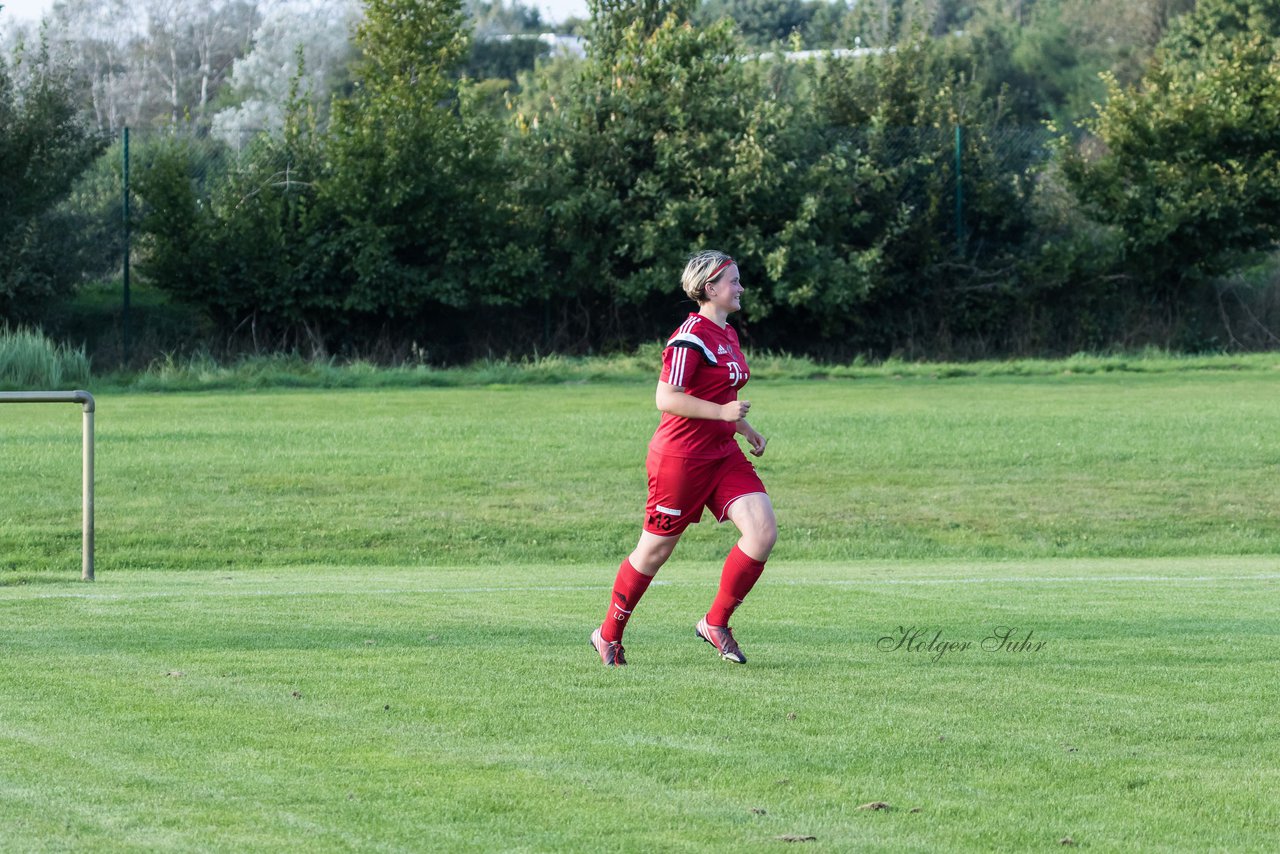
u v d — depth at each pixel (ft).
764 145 289.94
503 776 36.96
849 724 42.29
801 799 35.29
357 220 277.23
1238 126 301.63
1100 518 119.03
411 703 44.65
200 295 275.59
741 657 51.47
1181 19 443.32
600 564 101.71
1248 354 291.79
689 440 50.70
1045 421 174.91
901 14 493.77
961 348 302.45
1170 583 77.51
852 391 227.61
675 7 323.16
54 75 279.08
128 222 274.98
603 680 48.21
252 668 49.85
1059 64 533.14
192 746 39.50
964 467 139.74
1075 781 36.88
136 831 32.45
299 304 279.08
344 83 487.20
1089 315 303.68
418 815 33.76
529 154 298.15
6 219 266.36
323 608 65.41
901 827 33.24
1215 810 34.60
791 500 125.08
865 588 74.33
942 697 45.91
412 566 101.14
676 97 294.05
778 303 288.30
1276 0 426.51
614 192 296.10
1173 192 298.35
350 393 229.86
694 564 97.86
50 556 102.32
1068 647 54.44
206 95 559.79
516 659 51.83
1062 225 313.94
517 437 161.79
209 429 169.58
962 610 64.85
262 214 278.05
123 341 272.51
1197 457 144.66
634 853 31.37
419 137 279.08
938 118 312.50
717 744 40.11
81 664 50.49
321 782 36.29
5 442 154.51
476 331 293.43
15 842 31.63
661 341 295.69
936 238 301.84
